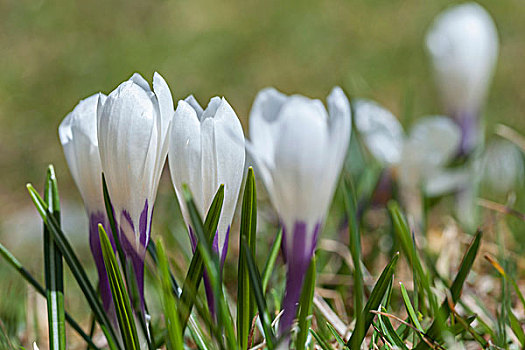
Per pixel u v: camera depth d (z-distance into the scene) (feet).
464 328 2.01
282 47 7.22
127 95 1.92
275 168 1.97
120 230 1.95
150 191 1.95
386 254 2.60
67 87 6.38
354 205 2.18
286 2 8.04
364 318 2.00
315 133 1.95
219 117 1.93
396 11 7.80
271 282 2.37
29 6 7.59
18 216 4.17
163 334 2.15
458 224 2.72
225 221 1.95
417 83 6.15
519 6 7.63
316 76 6.71
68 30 7.34
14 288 2.42
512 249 2.59
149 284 2.43
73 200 4.55
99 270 2.02
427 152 2.52
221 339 1.93
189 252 2.73
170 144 1.94
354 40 7.35
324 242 2.47
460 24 2.81
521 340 2.08
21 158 5.32
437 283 2.30
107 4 7.82
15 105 6.06
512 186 3.37
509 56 6.68
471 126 2.88
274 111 2.03
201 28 7.56
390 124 2.72
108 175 1.94
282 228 2.00
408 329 2.07
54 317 2.02
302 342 1.95
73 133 1.98
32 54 6.85
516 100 5.55
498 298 2.30
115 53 6.90
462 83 2.79
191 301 1.97
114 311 2.02
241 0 8.18
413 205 2.66
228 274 2.51
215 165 1.93
